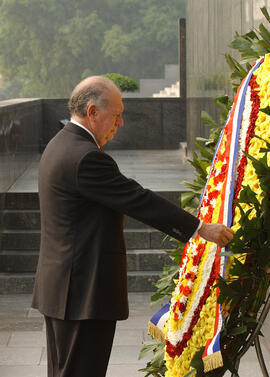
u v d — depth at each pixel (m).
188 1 12.90
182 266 3.05
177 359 2.89
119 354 5.16
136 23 54.31
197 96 10.91
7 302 6.73
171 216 3.00
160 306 6.47
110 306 3.15
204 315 2.79
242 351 2.86
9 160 8.77
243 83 2.88
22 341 5.49
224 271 2.72
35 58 56.31
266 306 2.79
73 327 3.17
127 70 54.47
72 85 56.16
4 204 7.77
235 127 2.80
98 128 3.22
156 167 11.62
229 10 6.93
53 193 3.18
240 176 2.74
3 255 7.27
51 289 3.21
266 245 2.65
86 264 3.15
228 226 2.73
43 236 3.30
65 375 3.20
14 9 55.84
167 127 15.29
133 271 7.20
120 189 3.08
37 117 13.79
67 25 55.44
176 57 53.91
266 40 3.01
